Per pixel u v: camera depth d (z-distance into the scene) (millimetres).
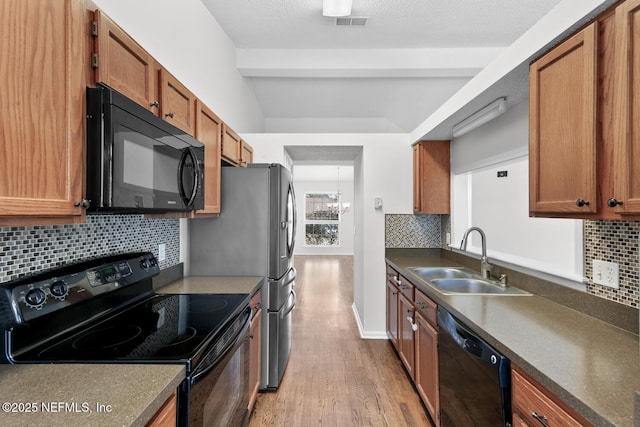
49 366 945
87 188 901
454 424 1534
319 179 9555
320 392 2291
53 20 794
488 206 2682
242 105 3387
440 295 1776
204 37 2453
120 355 1014
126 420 687
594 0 1039
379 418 1996
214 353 1146
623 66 941
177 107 1506
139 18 1666
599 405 780
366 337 3273
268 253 2352
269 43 3053
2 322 962
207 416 1110
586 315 1444
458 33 2840
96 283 1306
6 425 665
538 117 1332
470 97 1979
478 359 1293
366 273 3311
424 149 3133
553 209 1236
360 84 3760
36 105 749
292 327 3580
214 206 2051
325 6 2404
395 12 2533
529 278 1852
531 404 1010
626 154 934
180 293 1851
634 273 1229
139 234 1780
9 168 687
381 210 3328
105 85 970
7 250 1029
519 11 2508
